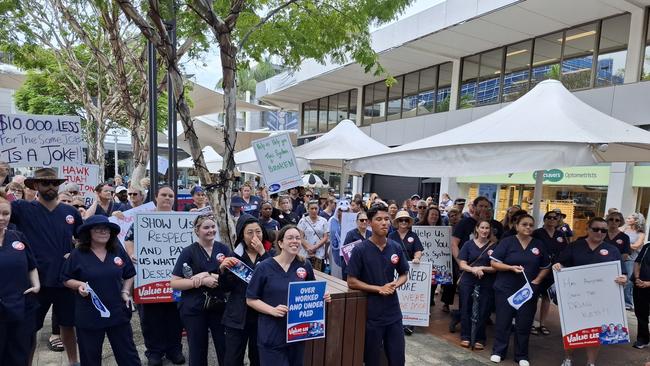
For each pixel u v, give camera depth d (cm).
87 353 371
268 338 337
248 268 365
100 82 1140
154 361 448
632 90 1027
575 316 477
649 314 585
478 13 1131
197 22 627
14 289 352
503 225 685
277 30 773
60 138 591
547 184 1263
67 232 433
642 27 1026
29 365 394
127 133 2764
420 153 543
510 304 502
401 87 1842
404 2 688
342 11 728
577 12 1086
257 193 1319
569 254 521
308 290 341
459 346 569
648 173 1006
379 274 394
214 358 486
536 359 536
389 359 401
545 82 596
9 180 916
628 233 780
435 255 681
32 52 978
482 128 534
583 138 438
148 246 452
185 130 465
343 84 2047
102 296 370
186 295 395
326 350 380
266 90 2431
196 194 653
